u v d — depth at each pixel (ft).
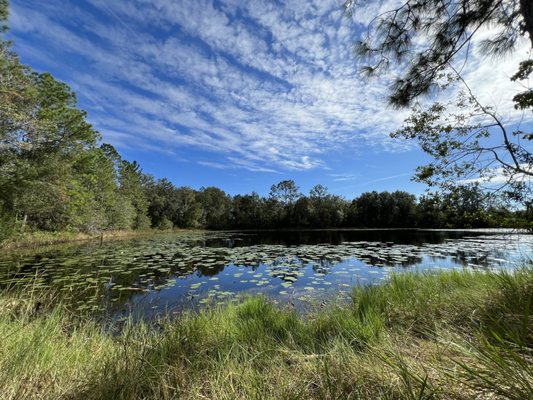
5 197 42.39
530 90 9.18
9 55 38.52
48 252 39.75
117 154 101.24
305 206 149.18
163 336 7.68
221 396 4.59
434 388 3.64
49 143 48.70
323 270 25.17
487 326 5.65
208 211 165.48
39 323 8.08
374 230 115.03
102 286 20.07
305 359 6.27
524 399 3.01
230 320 10.12
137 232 98.37
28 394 4.77
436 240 53.88
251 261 31.55
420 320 8.83
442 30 8.77
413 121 10.52
